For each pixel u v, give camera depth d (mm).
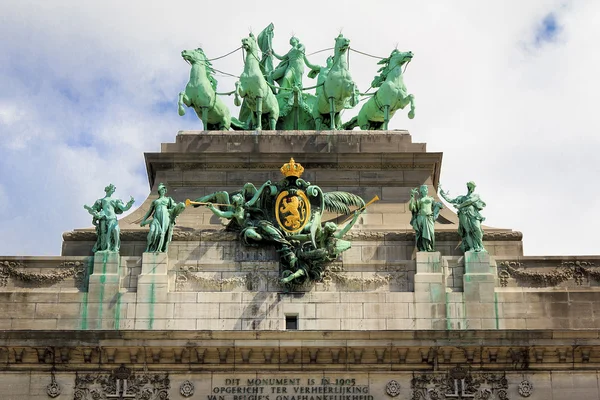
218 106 60281
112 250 52094
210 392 49031
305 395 49031
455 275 51688
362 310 50969
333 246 52281
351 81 59594
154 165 57000
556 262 52094
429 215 52500
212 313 50844
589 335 48750
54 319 50781
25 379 49156
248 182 56312
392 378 49250
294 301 51125
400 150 57438
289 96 63906
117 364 49281
